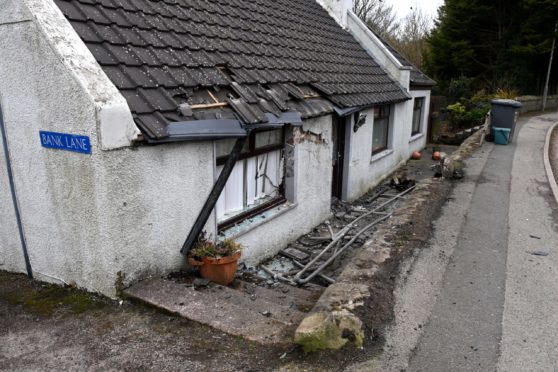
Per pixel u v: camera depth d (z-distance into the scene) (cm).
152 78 499
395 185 1205
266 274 646
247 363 349
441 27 2780
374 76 1220
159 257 488
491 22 2658
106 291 454
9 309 452
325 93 829
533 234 666
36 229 498
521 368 356
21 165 485
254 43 791
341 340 363
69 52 421
